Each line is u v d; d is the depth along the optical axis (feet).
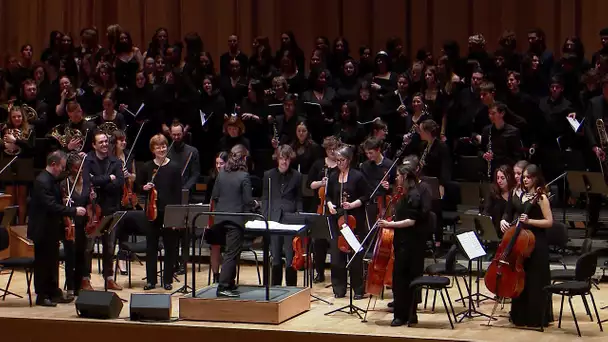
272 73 74.28
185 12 89.86
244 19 88.79
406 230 48.29
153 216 56.85
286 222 53.57
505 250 47.93
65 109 72.02
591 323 49.08
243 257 65.62
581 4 80.12
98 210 55.31
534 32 70.03
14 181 69.36
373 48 86.02
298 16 87.76
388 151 65.46
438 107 66.80
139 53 77.82
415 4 84.64
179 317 49.60
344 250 54.13
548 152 63.72
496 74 68.13
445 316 50.75
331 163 58.44
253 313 48.73
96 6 90.99
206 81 71.15
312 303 54.19
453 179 65.72
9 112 68.74
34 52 91.61
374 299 55.21
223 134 71.20
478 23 82.89
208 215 52.60
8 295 57.00
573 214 65.26
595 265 47.80
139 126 71.56
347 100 71.10
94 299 49.80
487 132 62.64
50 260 53.62
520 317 48.37
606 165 60.29
